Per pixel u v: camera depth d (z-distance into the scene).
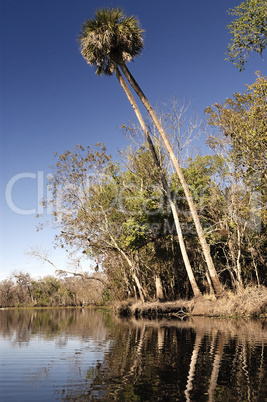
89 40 23.00
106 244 34.59
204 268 36.88
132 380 6.30
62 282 108.69
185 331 14.77
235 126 21.27
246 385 5.84
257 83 20.17
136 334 14.35
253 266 32.75
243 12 16.25
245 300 22.16
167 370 7.07
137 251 34.78
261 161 20.70
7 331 17.83
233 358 8.21
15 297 117.50
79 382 6.26
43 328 19.86
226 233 30.64
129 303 35.88
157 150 30.91
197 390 5.57
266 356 8.42
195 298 25.23
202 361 7.93
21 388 5.91
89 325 21.33
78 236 33.25
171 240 32.88
